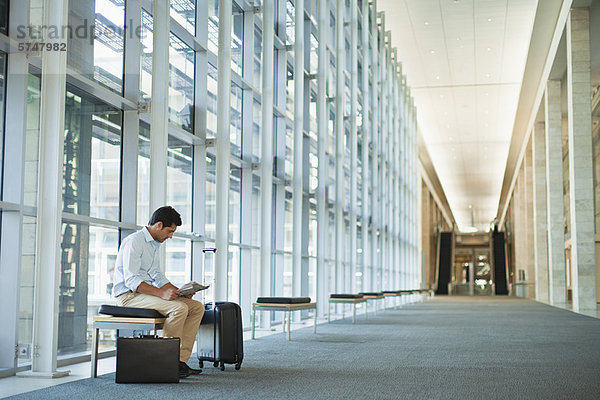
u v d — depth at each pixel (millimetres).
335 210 16078
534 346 8367
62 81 5664
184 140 8969
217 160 9273
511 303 25812
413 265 31719
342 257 16188
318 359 6805
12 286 5645
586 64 18219
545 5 19875
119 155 7402
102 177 7113
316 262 14805
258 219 11820
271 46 11336
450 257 44844
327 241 16172
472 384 5223
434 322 13305
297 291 12719
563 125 30359
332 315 16062
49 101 5637
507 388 5043
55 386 4883
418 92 31234
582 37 18312
